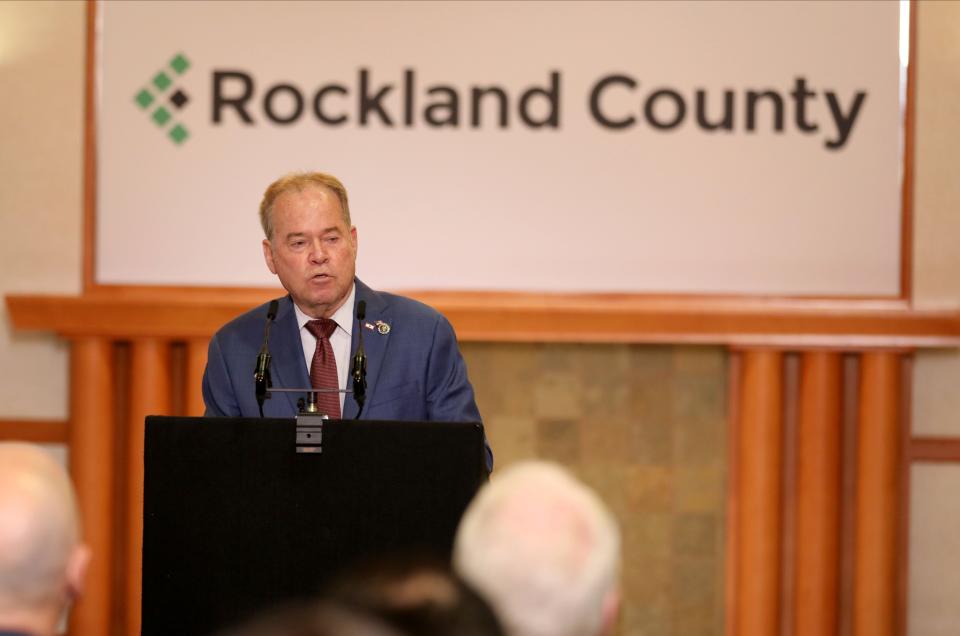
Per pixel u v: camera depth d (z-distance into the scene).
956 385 14.80
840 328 14.45
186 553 6.91
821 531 14.55
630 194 14.70
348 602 2.74
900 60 14.59
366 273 14.66
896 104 14.61
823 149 14.64
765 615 14.55
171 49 14.60
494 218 14.70
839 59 14.60
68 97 14.61
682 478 14.90
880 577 14.49
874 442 14.52
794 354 14.91
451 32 14.64
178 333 14.45
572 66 14.65
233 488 6.90
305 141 14.68
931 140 14.59
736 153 14.66
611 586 3.74
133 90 14.60
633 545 14.87
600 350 14.88
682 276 14.70
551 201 14.70
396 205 14.68
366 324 8.66
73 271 14.66
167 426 6.92
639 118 14.65
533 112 14.66
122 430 14.90
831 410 14.55
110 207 14.65
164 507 6.92
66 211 14.65
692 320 14.42
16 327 14.44
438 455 6.89
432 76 14.66
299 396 8.43
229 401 8.55
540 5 14.61
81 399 14.48
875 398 14.52
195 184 14.65
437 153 14.66
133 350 14.57
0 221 14.65
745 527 14.61
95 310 14.41
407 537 6.88
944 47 14.55
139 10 14.59
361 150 14.68
